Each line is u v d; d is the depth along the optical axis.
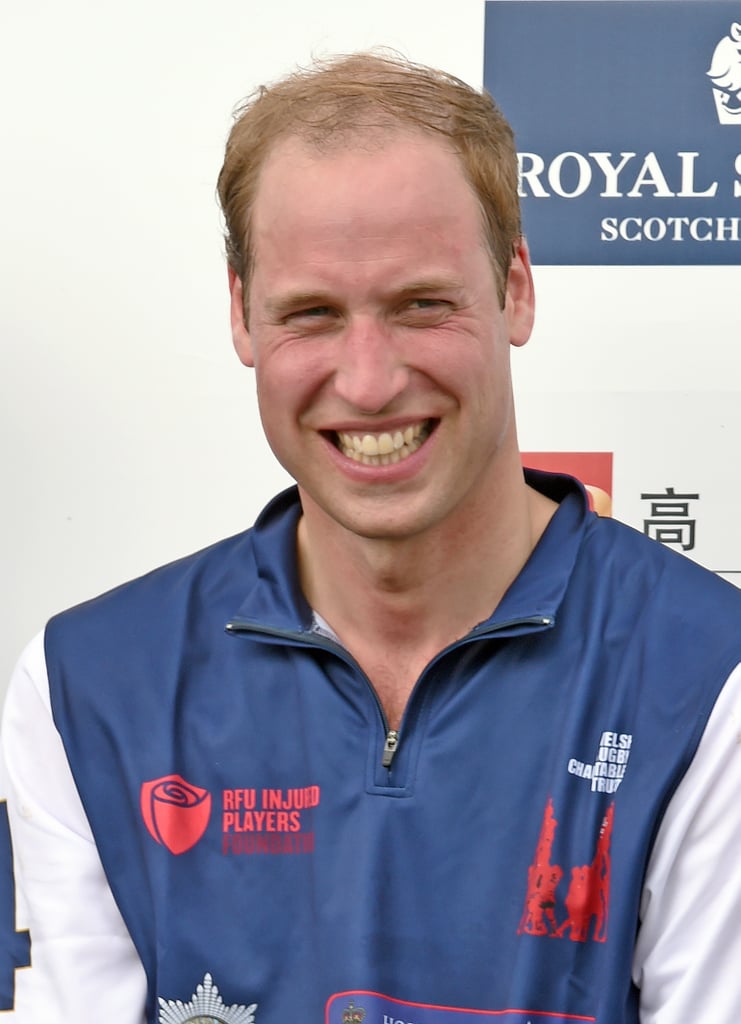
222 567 4.68
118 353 6.41
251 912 4.21
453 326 3.78
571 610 4.24
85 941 4.38
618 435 6.28
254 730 4.33
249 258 3.95
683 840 4.02
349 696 4.24
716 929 3.96
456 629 4.23
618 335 6.26
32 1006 4.41
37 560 6.45
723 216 6.21
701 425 6.25
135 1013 4.36
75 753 4.43
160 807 4.30
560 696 4.15
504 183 3.96
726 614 4.18
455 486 3.91
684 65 6.17
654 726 4.06
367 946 4.04
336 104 3.81
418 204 3.70
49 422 6.43
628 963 3.96
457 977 4.04
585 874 4.00
